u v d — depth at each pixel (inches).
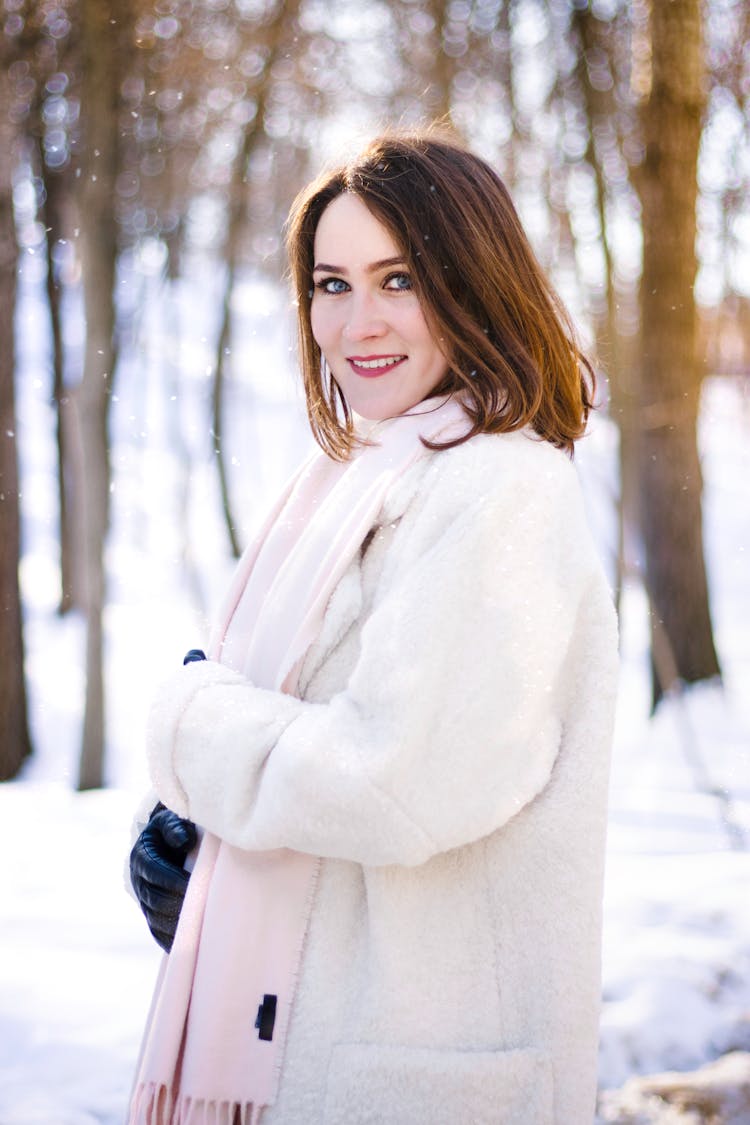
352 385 54.0
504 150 273.7
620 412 258.4
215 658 56.4
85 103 219.0
